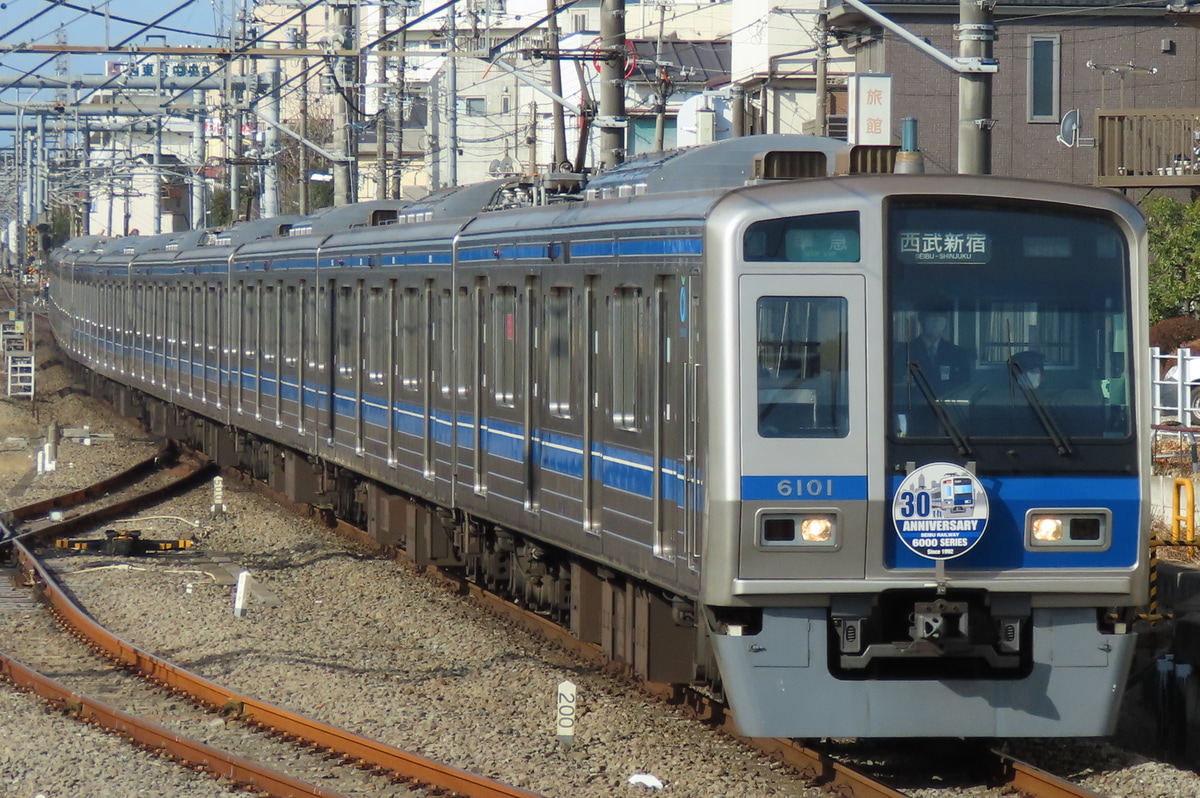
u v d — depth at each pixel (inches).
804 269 1186.6
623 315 1407.5
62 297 6471.5
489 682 1579.7
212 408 3388.3
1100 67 4052.7
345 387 2433.6
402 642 1798.7
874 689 1217.4
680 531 1274.6
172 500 3085.6
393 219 2517.2
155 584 2182.6
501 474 1761.8
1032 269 1218.0
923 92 4195.4
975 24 1815.9
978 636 1234.6
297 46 4409.5
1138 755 1300.4
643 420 1358.3
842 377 1189.1
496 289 1768.0
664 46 6948.8
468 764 1272.1
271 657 1697.8
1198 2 3486.7
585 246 1493.6
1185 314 3203.7
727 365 1182.3
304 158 4798.2
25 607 2049.7
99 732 1387.8
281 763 1291.8
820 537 1189.7
